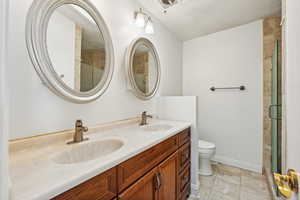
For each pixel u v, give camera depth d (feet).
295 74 1.59
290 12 1.85
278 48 4.71
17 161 2.02
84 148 2.85
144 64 5.42
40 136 2.63
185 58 8.73
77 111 3.32
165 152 3.49
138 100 5.24
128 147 2.57
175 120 5.71
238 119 6.97
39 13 2.59
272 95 5.61
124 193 2.25
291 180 1.41
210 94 7.82
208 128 7.87
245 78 6.79
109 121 4.13
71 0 3.11
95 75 3.64
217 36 7.61
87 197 1.72
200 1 5.17
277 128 4.67
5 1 0.96
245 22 6.64
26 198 1.24
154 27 6.16
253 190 5.09
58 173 1.67
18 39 2.40
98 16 3.65
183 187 4.47
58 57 2.90
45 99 2.75
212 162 7.52
